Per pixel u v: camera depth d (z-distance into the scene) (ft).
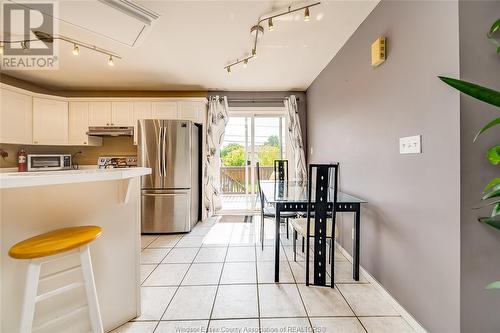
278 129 14.16
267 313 5.16
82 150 13.26
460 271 3.69
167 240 9.90
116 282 4.78
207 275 6.82
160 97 12.38
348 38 7.69
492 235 3.71
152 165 10.82
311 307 5.33
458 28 3.66
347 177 7.88
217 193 13.24
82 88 12.56
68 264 4.10
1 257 3.43
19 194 3.61
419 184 4.53
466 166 3.67
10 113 10.36
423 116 4.42
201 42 7.84
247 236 10.31
